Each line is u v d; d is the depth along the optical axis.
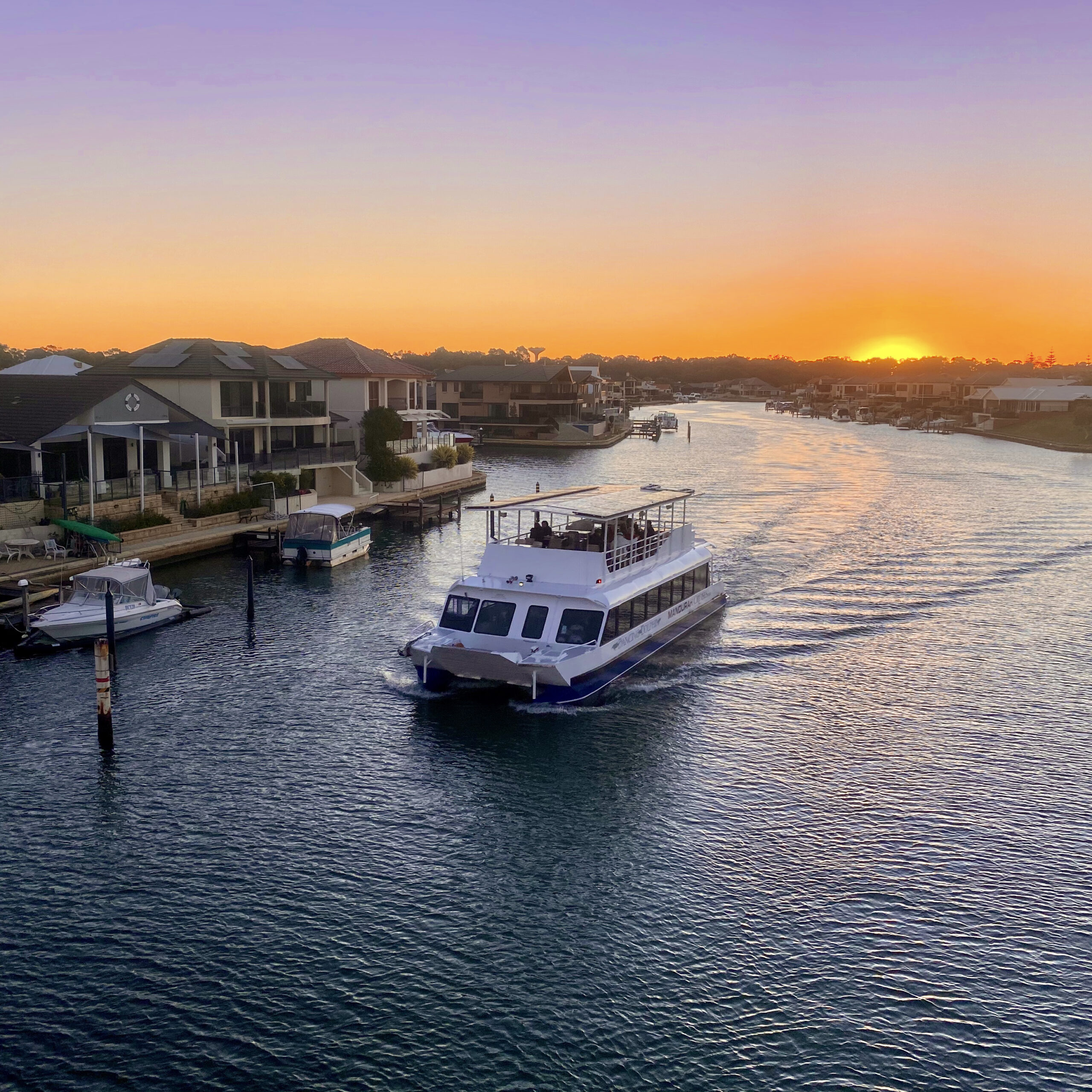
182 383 68.00
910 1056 17.81
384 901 22.05
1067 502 83.81
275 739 30.53
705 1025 18.48
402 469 83.88
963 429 192.00
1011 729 32.12
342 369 91.38
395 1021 18.42
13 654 37.75
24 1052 17.50
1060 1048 18.05
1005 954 20.55
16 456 54.41
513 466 119.06
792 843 24.75
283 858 23.72
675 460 127.31
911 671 37.81
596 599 34.38
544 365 166.25
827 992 19.39
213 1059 17.44
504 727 31.78
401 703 33.62
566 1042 18.02
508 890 22.59
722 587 47.25
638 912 21.81
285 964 19.91
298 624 42.94
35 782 27.31
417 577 53.34
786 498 85.75
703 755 29.84
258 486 65.81
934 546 61.94
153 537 55.59
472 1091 16.88
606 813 26.23
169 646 39.44
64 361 78.38
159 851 23.91
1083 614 46.41
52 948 20.22
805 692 35.38
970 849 24.56
